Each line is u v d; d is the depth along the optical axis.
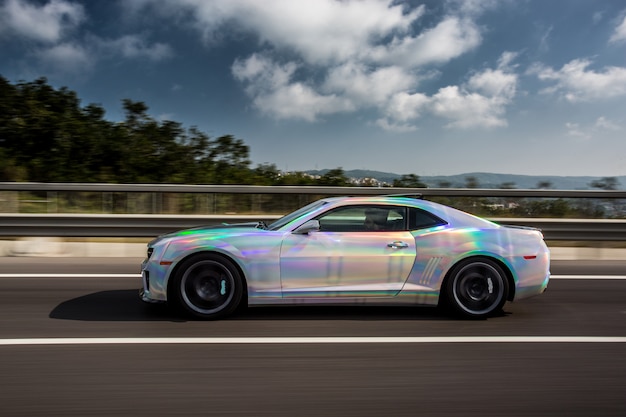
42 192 12.10
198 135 19.11
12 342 4.57
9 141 18.58
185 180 18.16
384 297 5.45
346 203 5.61
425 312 5.77
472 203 11.88
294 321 5.34
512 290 5.59
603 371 4.03
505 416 3.26
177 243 5.30
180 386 3.65
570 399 3.52
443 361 4.22
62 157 18.19
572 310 5.99
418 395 3.55
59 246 10.01
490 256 5.49
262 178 17.89
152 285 5.31
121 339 4.69
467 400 3.48
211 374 3.88
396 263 5.43
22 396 3.45
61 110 19.88
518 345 4.66
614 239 10.06
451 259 5.45
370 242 5.43
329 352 4.41
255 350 4.43
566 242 11.74
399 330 5.07
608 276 8.13
